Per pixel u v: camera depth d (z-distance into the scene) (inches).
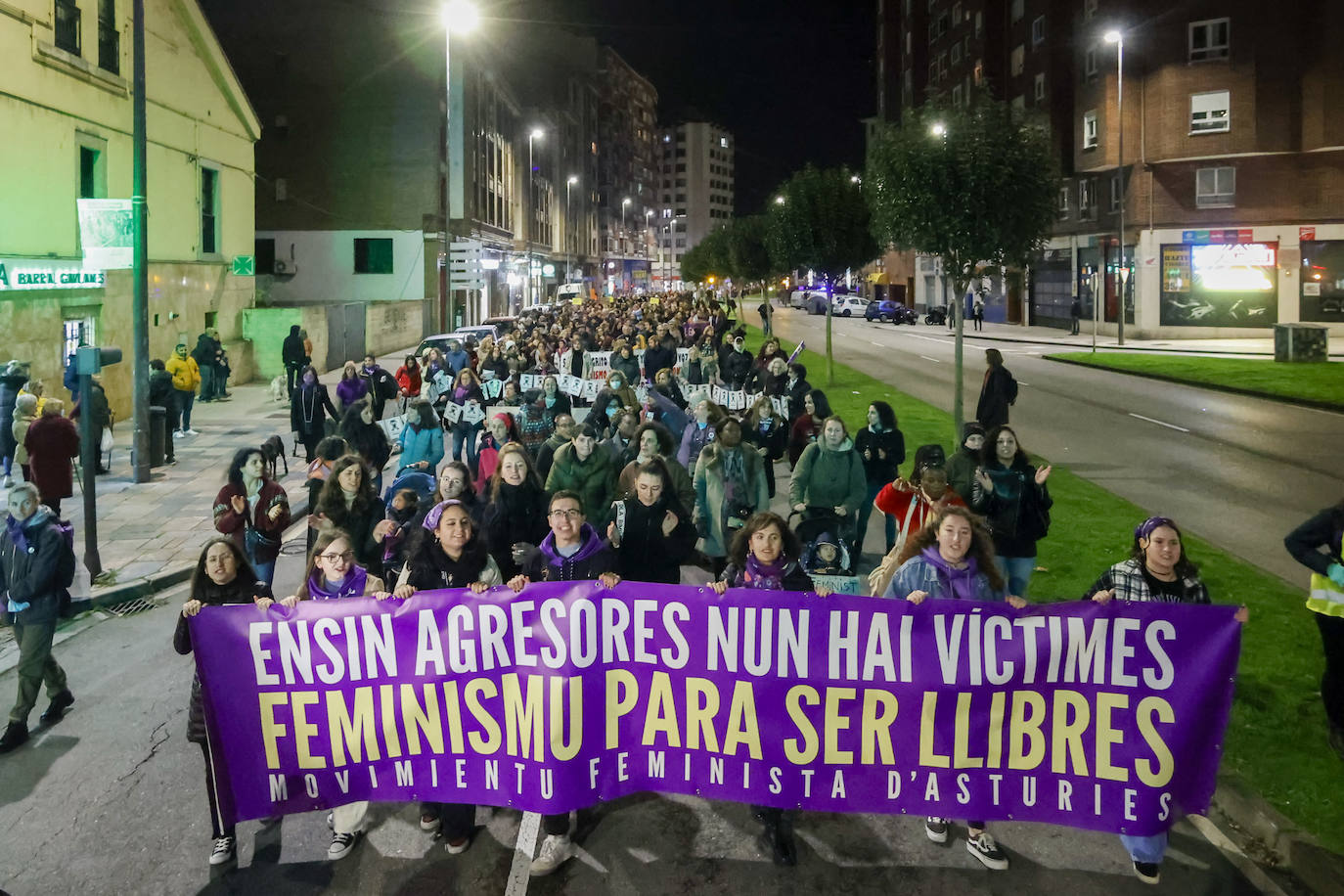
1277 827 206.2
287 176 1797.5
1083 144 1866.4
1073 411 872.3
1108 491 542.9
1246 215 1670.8
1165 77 1684.3
